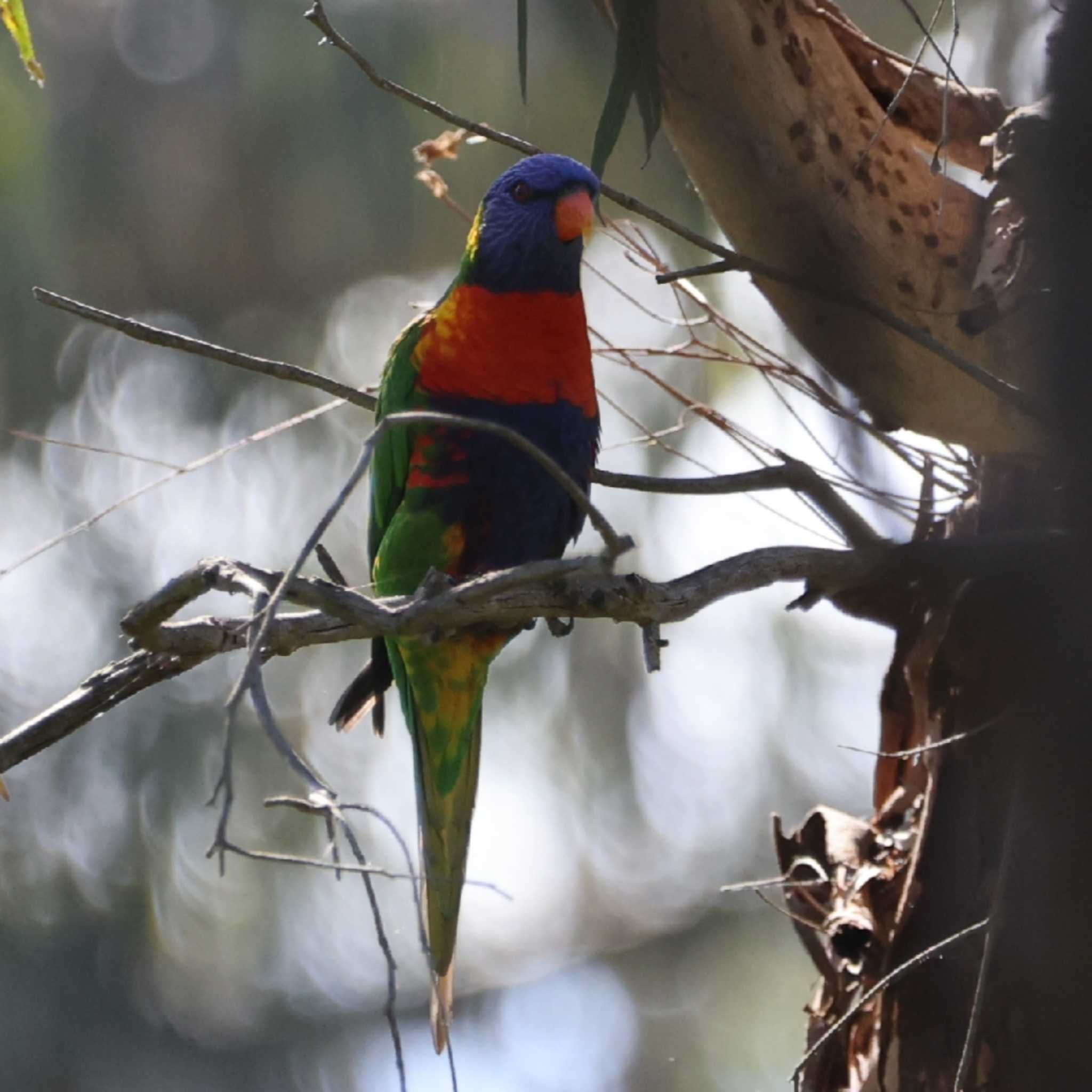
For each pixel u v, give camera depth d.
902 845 6.84
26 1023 16.67
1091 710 4.77
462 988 19.11
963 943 6.26
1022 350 5.67
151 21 16.95
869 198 6.22
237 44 16.66
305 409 16.97
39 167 16.12
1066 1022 5.21
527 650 17.44
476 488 7.60
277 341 17.19
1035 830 5.14
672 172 14.34
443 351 7.57
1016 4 9.34
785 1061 17.44
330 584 4.79
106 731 16.75
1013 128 6.17
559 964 19.05
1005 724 5.77
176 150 16.91
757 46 6.02
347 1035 18.33
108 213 16.84
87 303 16.92
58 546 16.94
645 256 7.06
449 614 4.89
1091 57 4.42
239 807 16.80
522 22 5.93
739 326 9.96
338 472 16.80
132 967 17.22
